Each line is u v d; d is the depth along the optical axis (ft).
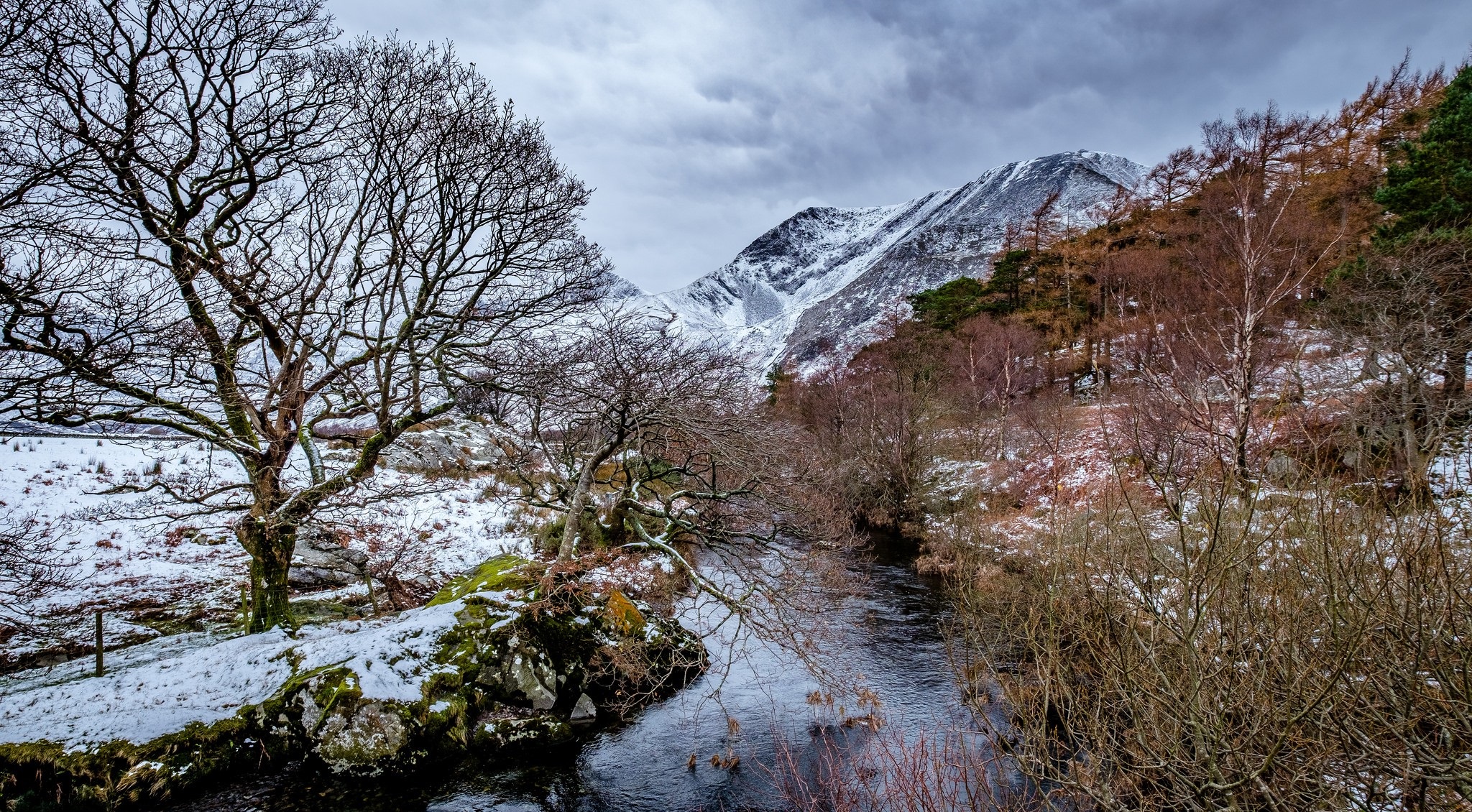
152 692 36.22
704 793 34.17
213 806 31.60
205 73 40.68
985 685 42.91
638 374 43.42
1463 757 16.88
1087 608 27.30
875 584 70.64
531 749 38.14
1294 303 90.07
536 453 88.02
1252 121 156.87
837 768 35.45
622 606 47.44
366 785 33.88
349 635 41.34
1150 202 207.92
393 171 46.96
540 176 49.83
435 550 68.95
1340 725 19.17
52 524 61.52
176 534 66.90
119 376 34.83
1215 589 19.02
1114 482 54.60
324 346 44.73
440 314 45.34
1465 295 52.75
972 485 100.37
